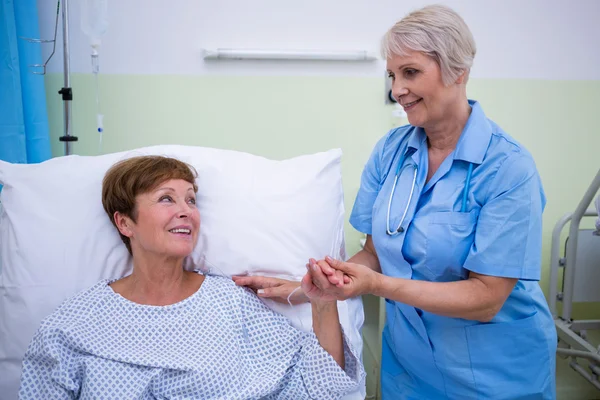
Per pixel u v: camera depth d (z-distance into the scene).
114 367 1.07
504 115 2.05
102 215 1.32
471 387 1.18
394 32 1.03
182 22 1.88
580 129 2.09
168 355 1.10
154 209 1.15
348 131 2.00
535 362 1.19
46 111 1.81
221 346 1.14
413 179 1.18
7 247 1.29
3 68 1.67
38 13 1.83
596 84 2.07
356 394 1.21
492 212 1.07
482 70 2.02
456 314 1.07
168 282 1.20
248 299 1.24
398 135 1.29
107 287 1.20
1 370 1.25
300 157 1.47
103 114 1.89
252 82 1.93
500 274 1.05
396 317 1.28
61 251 1.28
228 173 1.39
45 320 1.12
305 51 1.90
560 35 2.03
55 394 1.04
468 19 1.99
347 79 1.96
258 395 1.10
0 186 1.64
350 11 1.93
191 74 1.90
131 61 1.88
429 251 1.12
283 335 1.21
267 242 1.33
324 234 1.40
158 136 1.93
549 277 2.06
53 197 1.32
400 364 1.35
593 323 1.86
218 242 1.32
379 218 1.21
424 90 1.04
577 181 2.11
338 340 1.14
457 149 1.12
